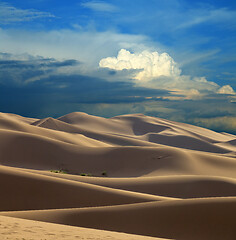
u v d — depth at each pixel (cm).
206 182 5584
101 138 18100
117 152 8800
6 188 3703
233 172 8131
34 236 1355
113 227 2348
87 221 2431
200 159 8544
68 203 3666
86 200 3716
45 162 8512
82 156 8812
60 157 8738
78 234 1527
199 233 2234
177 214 2395
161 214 2425
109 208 2608
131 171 8119
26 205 3588
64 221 2434
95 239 1437
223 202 2453
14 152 8600
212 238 2195
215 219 2303
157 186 5453
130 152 8712
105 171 8212
